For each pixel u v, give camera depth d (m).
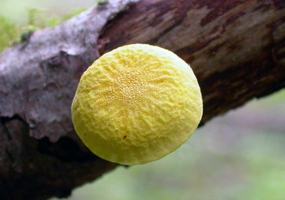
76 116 0.19
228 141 0.69
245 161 0.63
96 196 0.55
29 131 0.22
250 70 0.23
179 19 0.22
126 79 0.19
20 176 0.23
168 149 0.19
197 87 0.19
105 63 0.19
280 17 0.22
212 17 0.22
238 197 0.55
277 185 0.54
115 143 0.19
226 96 0.23
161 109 0.19
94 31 0.22
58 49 0.22
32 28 0.24
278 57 0.22
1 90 0.22
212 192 0.58
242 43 0.22
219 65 0.22
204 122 0.24
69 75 0.22
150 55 0.19
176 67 0.19
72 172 0.23
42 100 0.22
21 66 0.23
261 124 0.73
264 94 0.24
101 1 0.23
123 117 0.19
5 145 0.22
